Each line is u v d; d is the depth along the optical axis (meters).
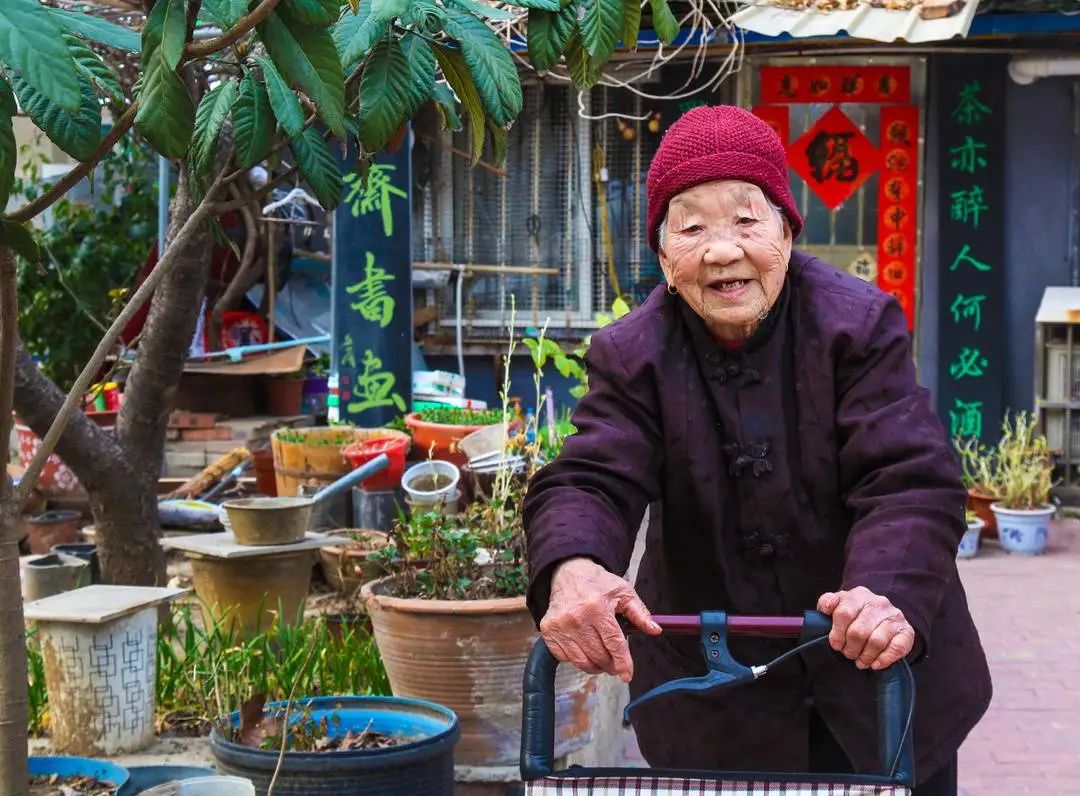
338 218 7.04
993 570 7.68
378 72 1.90
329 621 4.80
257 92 1.86
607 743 4.19
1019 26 7.96
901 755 1.76
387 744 3.13
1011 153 9.22
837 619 1.78
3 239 1.76
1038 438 8.55
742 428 2.17
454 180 9.78
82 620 3.60
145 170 9.72
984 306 9.14
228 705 3.90
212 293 9.88
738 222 2.01
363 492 6.05
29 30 1.40
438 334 9.77
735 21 7.52
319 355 9.97
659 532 2.34
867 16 7.56
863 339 2.09
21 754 2.06
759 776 1.73
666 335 2.19
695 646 2.32
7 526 2.01
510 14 3.41
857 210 9.54
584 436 2.15
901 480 2.00
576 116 9.65
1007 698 5.37
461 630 3.47
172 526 6.58
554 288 9.83
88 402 7.97
